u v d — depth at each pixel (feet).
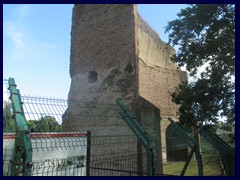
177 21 37.93
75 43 58.95
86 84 54.65
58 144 20.98
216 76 34.22
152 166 21.84
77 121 45.73
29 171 14.76
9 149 17.92
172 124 29.84
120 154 41.11
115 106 46.44
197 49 36.29
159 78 61.16
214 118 33.83
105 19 55.47
